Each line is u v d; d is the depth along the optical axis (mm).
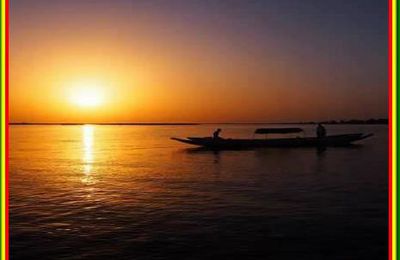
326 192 18000
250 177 23078
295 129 42844
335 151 39562
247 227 12180
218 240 10969
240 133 109188
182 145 55625
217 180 22078
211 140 41156
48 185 20766
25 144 59875
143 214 13984
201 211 14359
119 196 17500
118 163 31859
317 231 11695
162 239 11086
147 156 37750
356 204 15328
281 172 25062
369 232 11570
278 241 10820
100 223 12789
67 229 12125
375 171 25188
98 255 9953
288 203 15617
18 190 19234
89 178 23438
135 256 9875
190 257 9742
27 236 11430
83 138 82625
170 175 24406
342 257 9680
